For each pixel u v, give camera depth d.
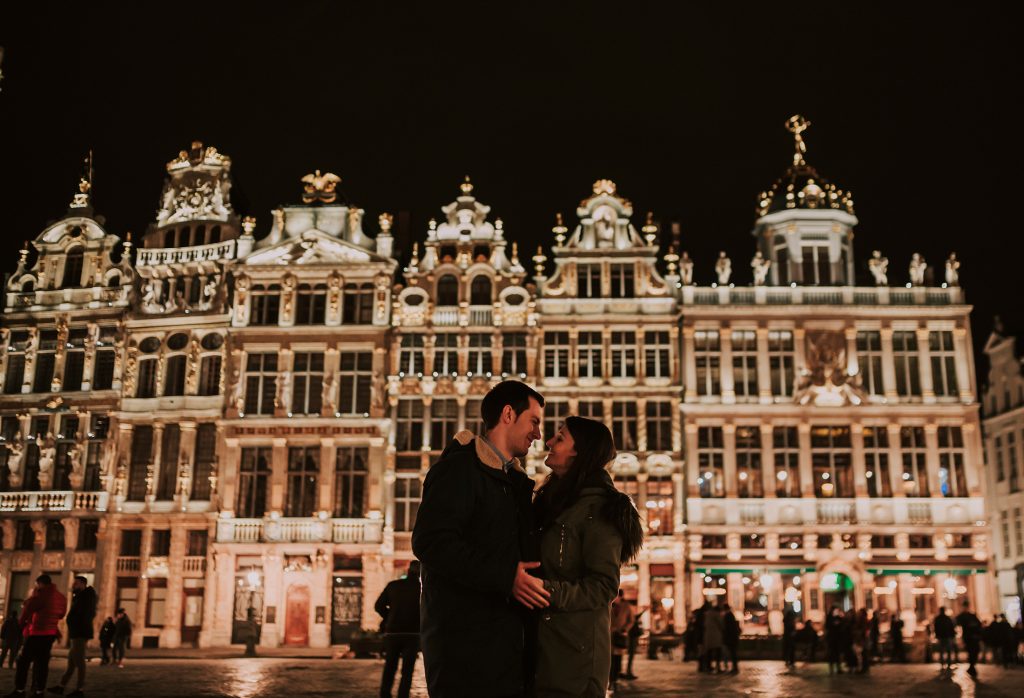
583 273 53.72
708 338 52.38
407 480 51.25
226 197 55.47
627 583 49.84
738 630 30.34
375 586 49.59
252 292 53.69
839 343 51.94
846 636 30.20
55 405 53.28
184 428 52.50
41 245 56.06
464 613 5.07
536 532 5.79
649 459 50.78
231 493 50.94
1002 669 33.03
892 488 50.44
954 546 50.25
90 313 54.41
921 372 51.72
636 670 30.97
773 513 50.19
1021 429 58.03
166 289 54.78
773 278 53.97
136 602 50.91
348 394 52.19
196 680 23.75
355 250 53.47
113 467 52.47
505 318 52.72
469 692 4.99
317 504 50.75
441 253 54.03
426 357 52.19
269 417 51.31
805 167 56.22
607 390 51.59
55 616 17.30
